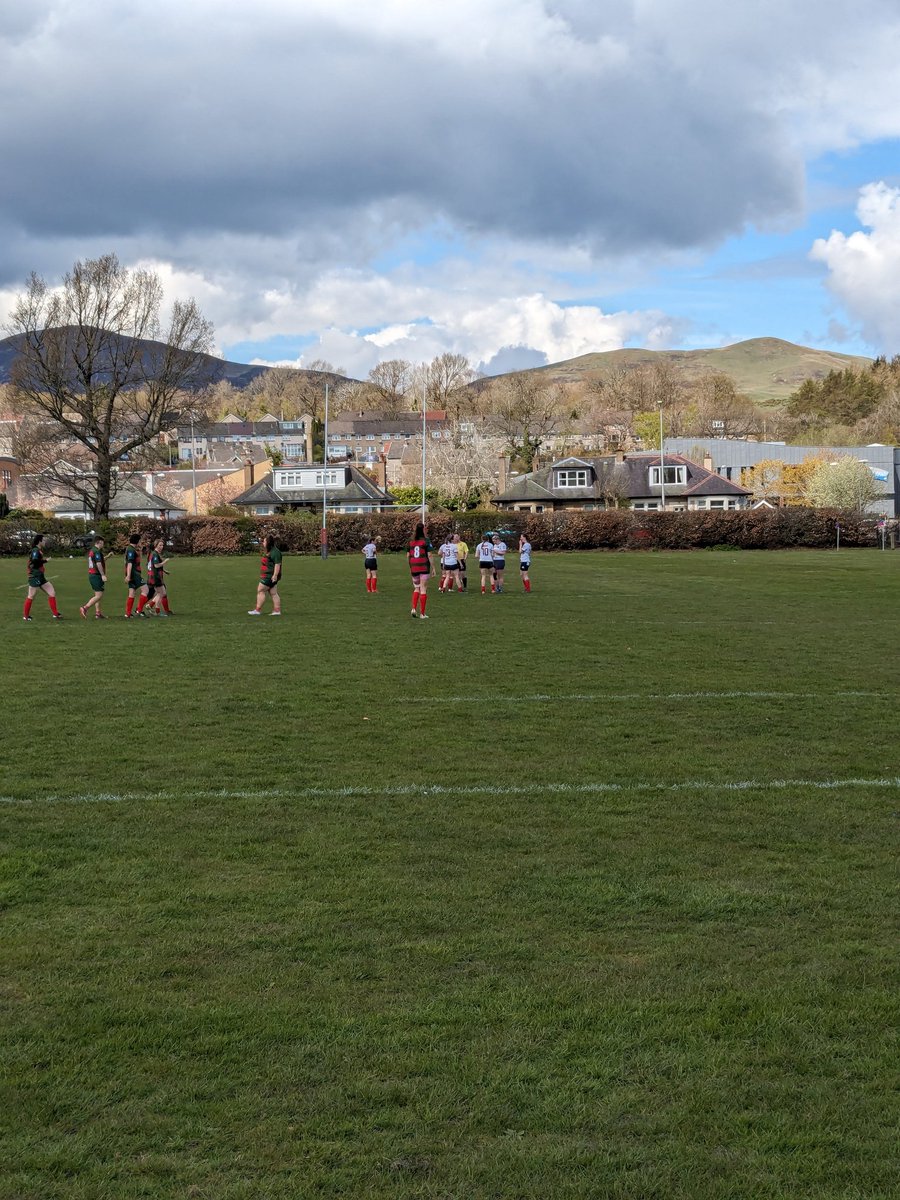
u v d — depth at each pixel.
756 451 110.06
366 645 20.08
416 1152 4.23
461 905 6.82
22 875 7.36
